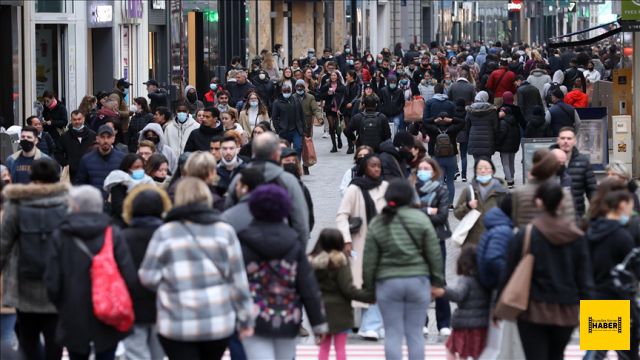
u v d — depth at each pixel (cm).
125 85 6244
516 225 2744
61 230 2489
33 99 7375
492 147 5744
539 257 2466
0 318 2869
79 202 2503
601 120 5488
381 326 3312
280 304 2503
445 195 3425
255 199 2508
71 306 2473
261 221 2516
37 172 2684
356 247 3312
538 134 5600
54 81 7856
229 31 12712
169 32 9944
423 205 3412
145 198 2636
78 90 7956
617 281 2652
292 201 2764
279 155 2842
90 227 2480
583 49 11756
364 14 19700
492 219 2727
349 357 3097
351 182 3338
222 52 12438
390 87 7406
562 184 3497
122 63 8881
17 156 4003
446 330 3281
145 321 2567
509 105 5775
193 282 2375
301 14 16075
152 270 2398
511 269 2511
